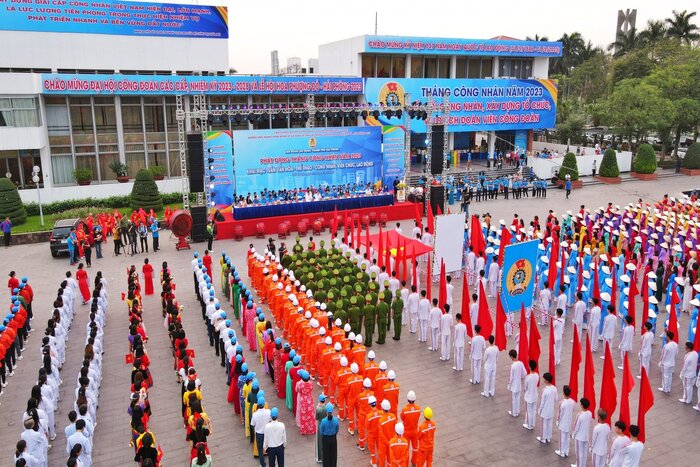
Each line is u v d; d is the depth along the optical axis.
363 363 14.18
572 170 43.47
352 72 45.44
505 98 48.22
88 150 38.47
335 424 11.12
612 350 17.22
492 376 14.54
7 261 26.84
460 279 23.52
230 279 20.73
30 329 18.94
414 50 44.91
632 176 48.22
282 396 14.48
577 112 59.22
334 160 35.91
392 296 19.27
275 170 34.31
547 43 50.00
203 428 10.43
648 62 58.28
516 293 17.53
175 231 27.73
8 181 32.56
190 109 39.72
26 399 14.68
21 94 34.81
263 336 15.67
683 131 53.88
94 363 14.24
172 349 17.14
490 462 11.93
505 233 21.88
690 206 30.97
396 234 23.23
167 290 18.16
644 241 24.16
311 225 31.64
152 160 40.47
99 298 18.09
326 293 18.41
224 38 42.66
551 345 12.49
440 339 17.45
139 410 11.40
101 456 12.16
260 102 42.25
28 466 10.46
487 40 47.28
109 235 31.25
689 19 64.94
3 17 36.34
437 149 34.53
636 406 14.20
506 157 48.38
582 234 25.08
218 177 33.12
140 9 39.66
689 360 13.97
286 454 12.19
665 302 20.70
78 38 38.31
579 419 11.32
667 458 12.07
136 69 40.22
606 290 18.48
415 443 11.42
